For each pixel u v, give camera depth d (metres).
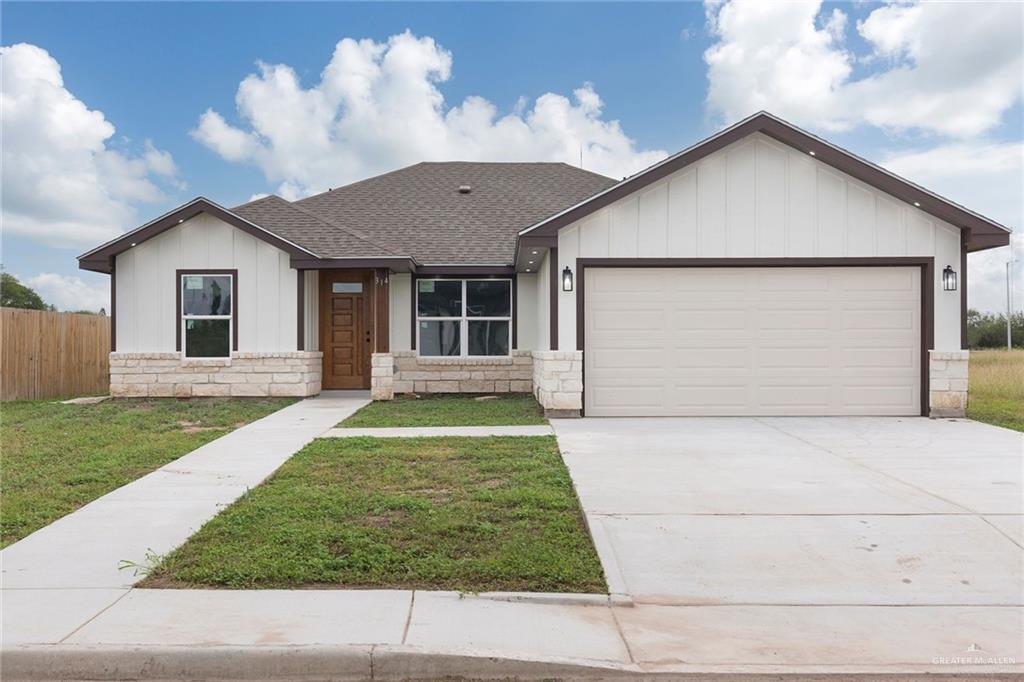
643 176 11.19
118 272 14.08
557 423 10.75
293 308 14.15
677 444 8.84
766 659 3.44
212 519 5.42
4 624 3.61
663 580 4.41
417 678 3.33
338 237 14.62
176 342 14.08
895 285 11.46
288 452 8.30
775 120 11.09
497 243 15.72
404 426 10.44
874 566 4.62
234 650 3.33
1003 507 5.81
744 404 11.56
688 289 11.56
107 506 5.89
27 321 14.77
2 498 6.11
